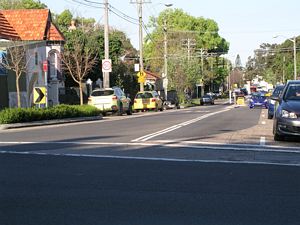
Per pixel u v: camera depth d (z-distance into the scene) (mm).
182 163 11562
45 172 10430
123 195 8336
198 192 8547
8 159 12195
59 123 25750
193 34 95625
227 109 47875
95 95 33156
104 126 22734
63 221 6809
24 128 22641
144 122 25328
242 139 16219
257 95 53969
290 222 6750
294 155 12812
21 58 31875
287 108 15078
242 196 8258
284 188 8867
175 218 6957
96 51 47875
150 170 10641
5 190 8734
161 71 88062
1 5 64188
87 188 8867
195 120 26406
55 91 41688
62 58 42500
